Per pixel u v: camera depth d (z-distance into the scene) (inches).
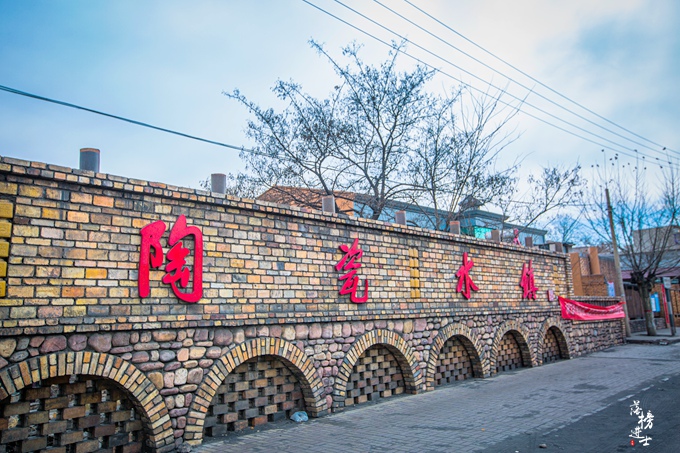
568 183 964.0
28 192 224.5
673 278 1197.7
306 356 332.2
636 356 652.7
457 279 476.1
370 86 779.4
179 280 270.5
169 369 263.0
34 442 226.5
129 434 258.2
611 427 298.8
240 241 302.0
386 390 404.2
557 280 649.6
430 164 816.9
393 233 412.5
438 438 282.2
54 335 224.8
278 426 315.3
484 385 454.0
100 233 244.4
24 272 219.0
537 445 265.1
